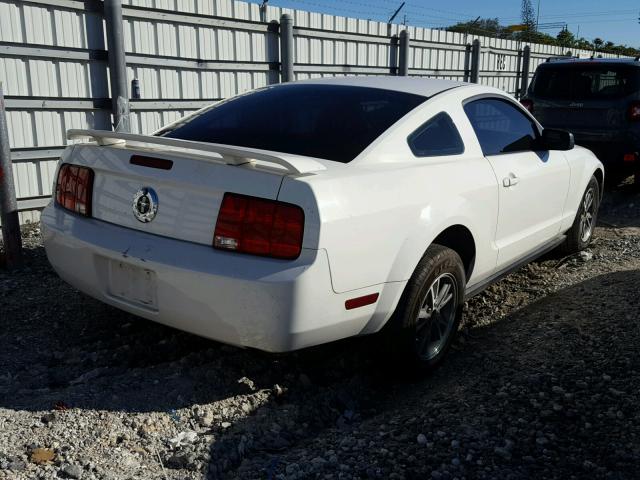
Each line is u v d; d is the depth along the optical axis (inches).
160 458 102.0
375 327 120.2
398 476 97.8
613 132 313.9
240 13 344.8
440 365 139.8
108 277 120.7
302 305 103.1
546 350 142.7
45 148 271.4
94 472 96.8
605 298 171.5
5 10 249.4
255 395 122.9
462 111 150.4
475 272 149.5
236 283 102.8
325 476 97.7
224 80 345.4
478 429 110.9
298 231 103.0
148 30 303.9
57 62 271.1
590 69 322.3
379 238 113.9
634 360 133.7
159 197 113.0
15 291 174.2
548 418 114.0
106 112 293.9
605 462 101.5
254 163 108.4
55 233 127.0
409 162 129.6
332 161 120.0
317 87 149.3
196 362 134.1
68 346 142.6
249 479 97.3
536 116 338.6
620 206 309.6
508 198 155.2
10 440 103.3
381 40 450.0
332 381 132.4
